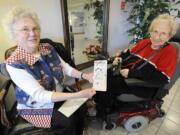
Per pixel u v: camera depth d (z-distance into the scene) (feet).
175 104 6.28
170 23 4.17
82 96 3.20
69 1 5.90
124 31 9.14
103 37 7.88
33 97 3.05
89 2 6.64
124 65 4.96
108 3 7.28
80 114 3.69
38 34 3.27
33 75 3.16
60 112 3.41
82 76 4.19
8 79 3.56
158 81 4.05
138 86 4.27
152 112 5.07
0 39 4.26
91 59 7.74
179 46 4.42
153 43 4.52
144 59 4.67
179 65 4.22
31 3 4.96
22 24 3.01
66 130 3.38
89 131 5.16
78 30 6.69
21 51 3.23
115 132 5.15
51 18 5.65
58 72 3.77
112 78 4.66
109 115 4.78
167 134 5.01
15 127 3.38
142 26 7.73
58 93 3.10
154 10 7.30
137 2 8.11
